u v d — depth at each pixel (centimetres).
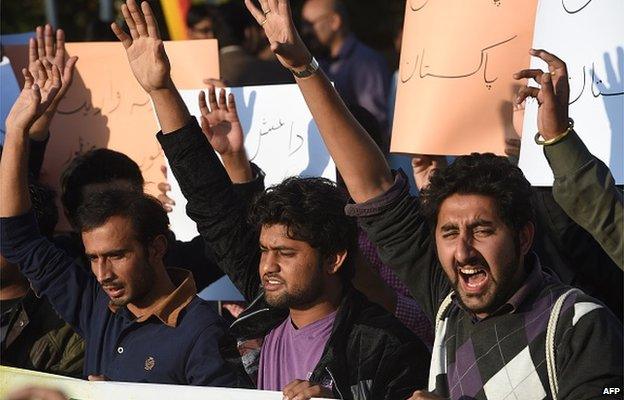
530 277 706
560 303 687
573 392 661
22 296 1043
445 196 703
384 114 1888
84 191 1047
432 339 912
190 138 915
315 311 800
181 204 1137
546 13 880
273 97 1092
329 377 770
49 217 1067
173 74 1144
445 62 926
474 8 918
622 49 844
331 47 1919
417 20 948
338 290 804
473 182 696
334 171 1060
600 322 671
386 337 775
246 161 1046
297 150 1077
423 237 780
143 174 1167
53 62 1059
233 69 1675
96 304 930
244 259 899
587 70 856
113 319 908
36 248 966
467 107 919
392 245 787
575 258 855
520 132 898
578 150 712
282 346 813
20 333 987
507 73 906
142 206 877
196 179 909
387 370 766
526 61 902
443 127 925
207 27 1717
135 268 870
